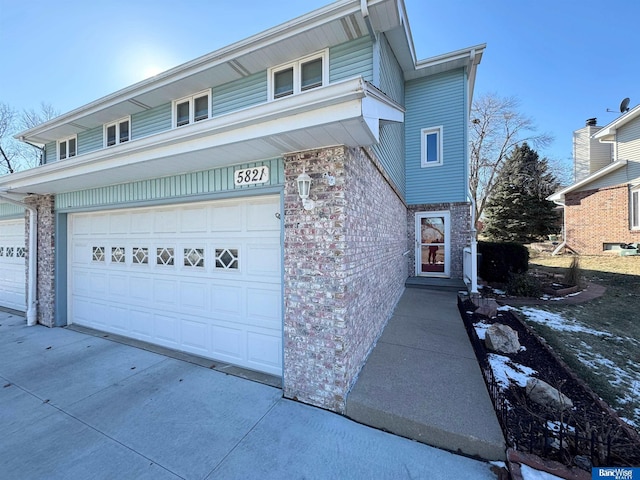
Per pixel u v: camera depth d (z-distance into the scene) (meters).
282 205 3.39
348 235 3.07
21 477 2.23
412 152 9.10
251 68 5.53
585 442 2.15
